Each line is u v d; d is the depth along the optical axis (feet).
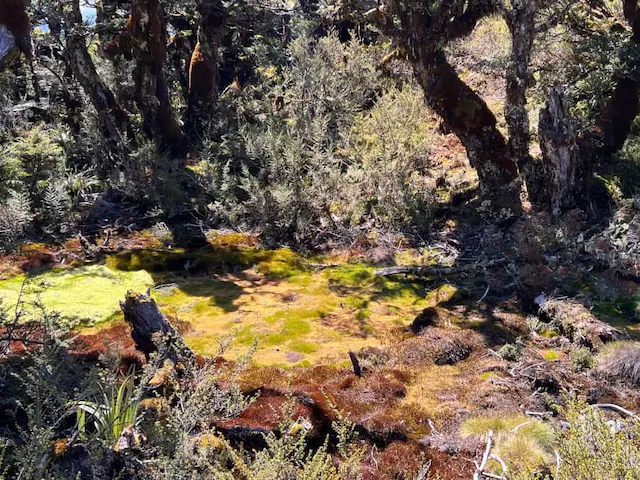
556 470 9.57
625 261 22.25
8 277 23.95
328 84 39.06
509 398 15.26
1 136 34.35
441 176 31.91
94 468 9.89
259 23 45.68
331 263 26.58
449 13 25.95
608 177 27.96
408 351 18.13
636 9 29.17
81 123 38.63
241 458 10.73
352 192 30.09
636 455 8.83
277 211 28.99
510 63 25.82
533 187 26.63
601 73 29.25
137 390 11.90
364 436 13.91
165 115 36.32
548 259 22.44
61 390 11.90
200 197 31.37
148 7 32.96
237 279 25.05
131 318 15.01
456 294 22.41
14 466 10.74
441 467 12.85
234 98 41.81
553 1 27.68
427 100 28.07
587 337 18.24
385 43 40.16
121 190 32.65
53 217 29.25
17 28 19.12
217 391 12.87
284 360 18.16
